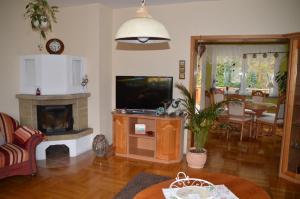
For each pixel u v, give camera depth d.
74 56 4.07
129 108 4.14
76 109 4.14
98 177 3.26
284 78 6.37
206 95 6.33
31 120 3.93
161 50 4.21
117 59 4.54
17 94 4.01
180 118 3.76
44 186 2.99
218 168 3.64
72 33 4.27
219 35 3.86
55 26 4.34
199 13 3.93
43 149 3.85
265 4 3.59
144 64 4.35
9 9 4.16
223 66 8.13
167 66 4.20
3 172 2.97
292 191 2.96
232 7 3.75
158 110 3.95
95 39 4.13
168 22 4.12
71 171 3.44
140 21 1.70
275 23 3.56
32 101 3.89
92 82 4.27
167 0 3.85
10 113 4.29
